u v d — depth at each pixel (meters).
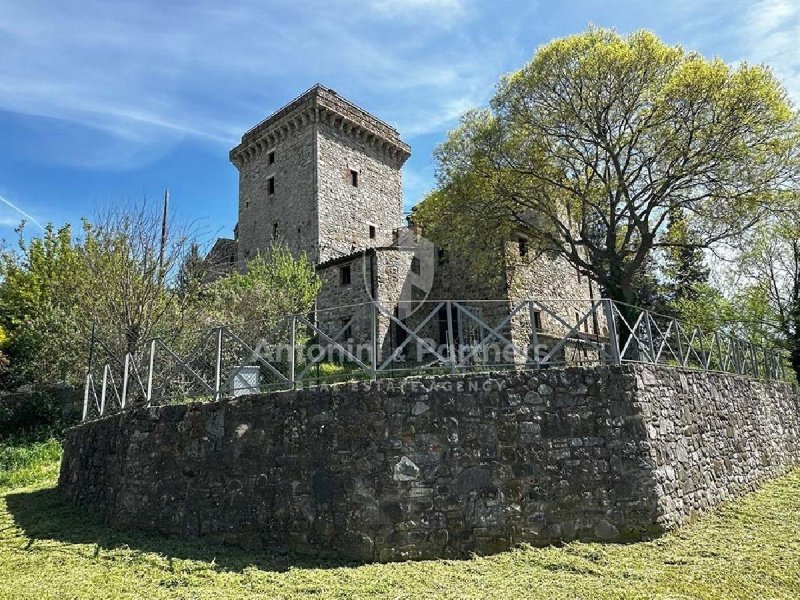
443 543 5.32
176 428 6.64
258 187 27.45
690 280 26.00
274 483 5.84
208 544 5.87
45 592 4.55
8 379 15.12
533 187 16.17
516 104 15.74
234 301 15.51
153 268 12.70
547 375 5.92
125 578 4.95
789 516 6.51
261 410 6.14
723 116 13.38
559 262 20.89
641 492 5.60
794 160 13.41
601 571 4.70
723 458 7.61
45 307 16.17
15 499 8.69
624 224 18.23
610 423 5.78
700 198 14.55
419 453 5.53
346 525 5.41
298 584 4.62
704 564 4.82
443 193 17.25
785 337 19.50
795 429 11.73
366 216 26.53
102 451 7.78
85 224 14.61
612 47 13.80
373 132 27.16
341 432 5.69
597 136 14.98
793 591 4.21
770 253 20.39
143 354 10.02
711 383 8.03
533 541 5.42
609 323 6.26
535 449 5.67
